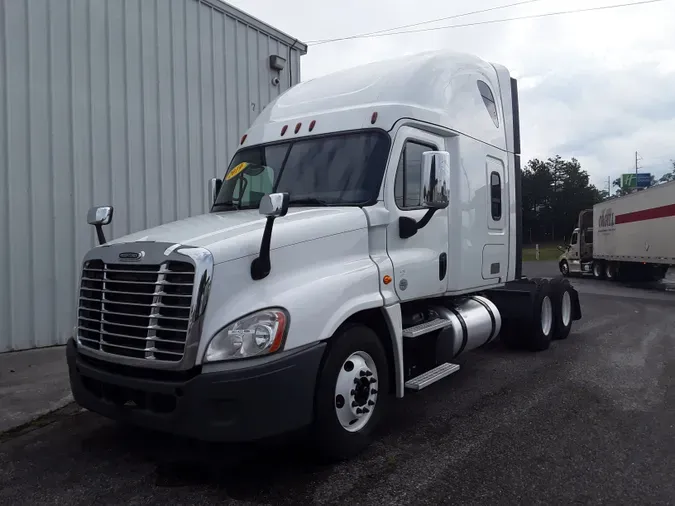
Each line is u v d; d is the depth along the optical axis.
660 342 9.38
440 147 5.95
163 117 10.11
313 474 4.24
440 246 5.85
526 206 93.69
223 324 3.82
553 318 9.16
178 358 3.81
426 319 5.90
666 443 4.86
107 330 4.22
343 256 4.66
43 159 8.52
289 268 4.23
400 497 3.87
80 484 4.11
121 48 9.45
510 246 7.64
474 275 6.55
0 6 8.05
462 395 6.29
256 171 5.75
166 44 10.14
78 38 8.90
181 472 4.29
